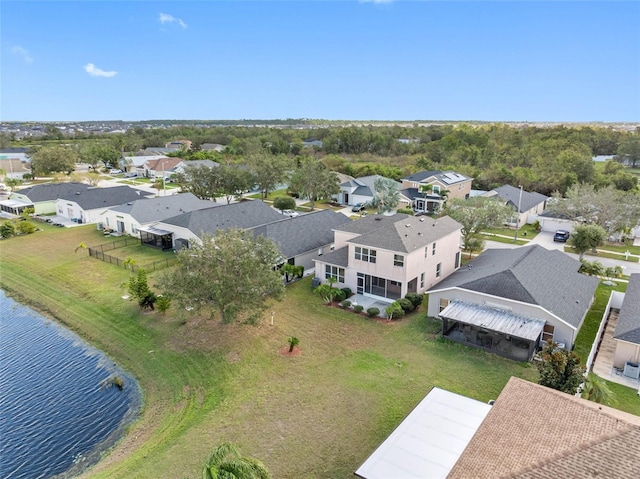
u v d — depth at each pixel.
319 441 19.75
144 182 102.81
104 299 36.47
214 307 30.27
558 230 56.22
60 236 55.41
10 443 21.56
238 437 20.16
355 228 40.28
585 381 20.55
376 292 35.81
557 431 14.40
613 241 54.53
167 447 19.80
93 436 22.00
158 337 30.34
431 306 31.75
